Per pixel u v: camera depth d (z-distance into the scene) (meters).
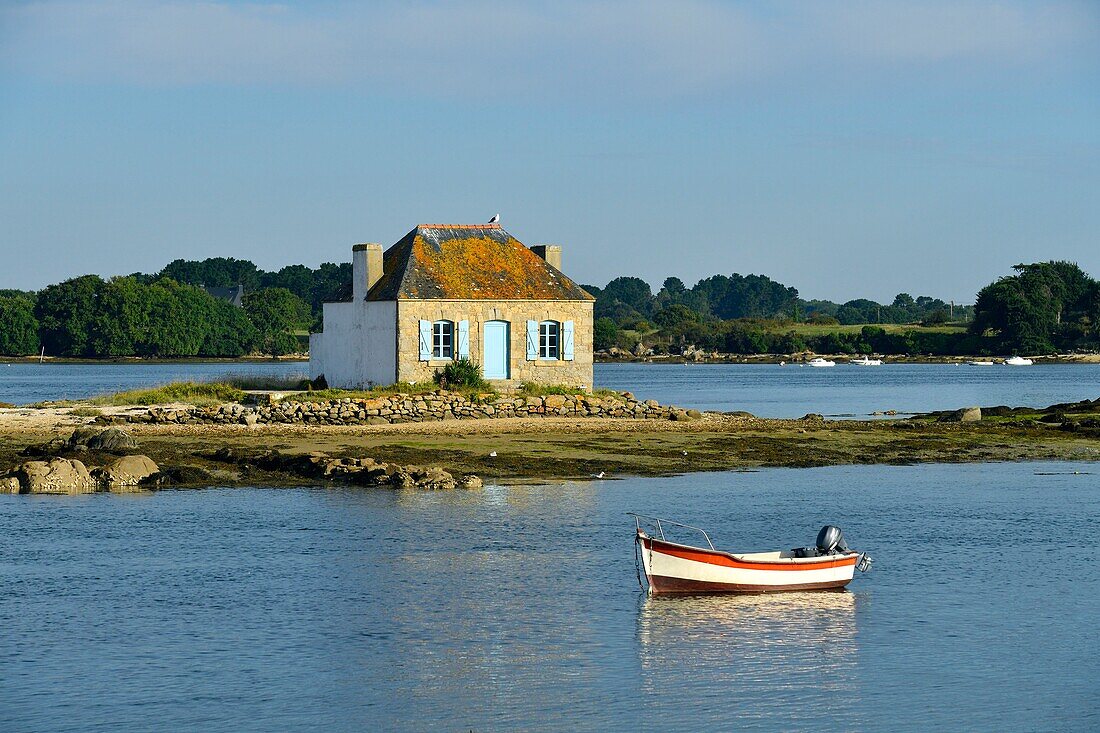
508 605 46.06
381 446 86.12
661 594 47.59
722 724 34.78
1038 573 51.88
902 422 112.62
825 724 34.84
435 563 52.34
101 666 39.00
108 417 99.44
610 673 38.75
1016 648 41.56
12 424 96.19
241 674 38.38
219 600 46.38
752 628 43.66
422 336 106.00
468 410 102.94
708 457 86.12
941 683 38.12
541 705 36.09
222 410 99.44
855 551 50.75
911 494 72.06
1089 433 103.00
